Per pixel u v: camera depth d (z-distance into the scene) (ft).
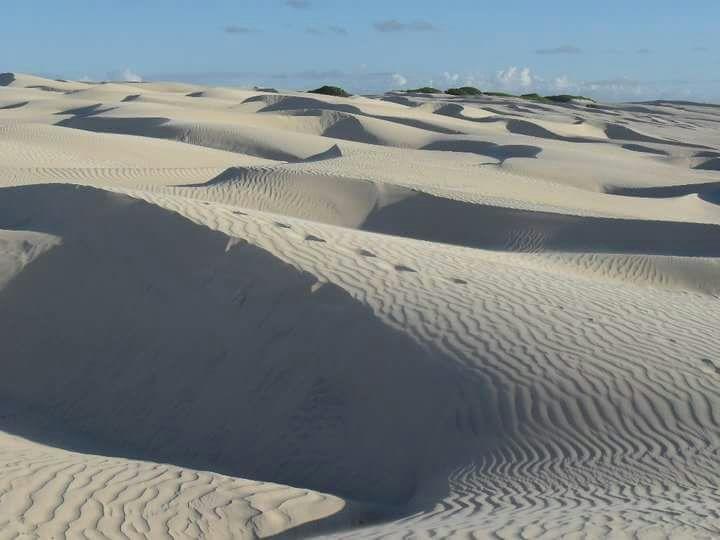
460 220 75.72
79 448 34.78
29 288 44.80
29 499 23.38
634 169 116.16
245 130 138.41
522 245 71.67
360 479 30.25
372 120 164.35
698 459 27.14
